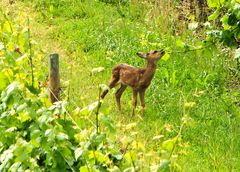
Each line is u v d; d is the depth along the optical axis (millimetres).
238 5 11055
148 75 13281
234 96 15156
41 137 8766
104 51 18219
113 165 8648
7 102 9375
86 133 8328
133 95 13570
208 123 13625
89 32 19922
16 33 10781
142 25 20078
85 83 15633
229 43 11703
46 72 11547
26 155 8758
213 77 16250
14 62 10367
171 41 18109
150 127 13266
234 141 12656
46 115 8898
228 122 13648
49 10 22016
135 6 21688
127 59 17469
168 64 16938
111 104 14484
